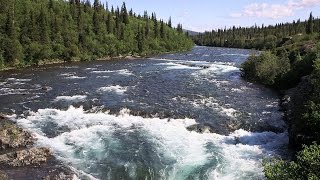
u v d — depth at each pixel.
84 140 31.83
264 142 32.69
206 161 27.73
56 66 92.06
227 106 44.72
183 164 27.20
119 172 25.97
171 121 37.88
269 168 17.75
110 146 30.50
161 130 34.94
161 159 28.05
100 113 40.53
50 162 27.30
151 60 111.88
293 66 57.78
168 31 181.38
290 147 30.95
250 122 38.12
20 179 24.41
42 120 37.62
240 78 68.19
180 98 48.56
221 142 32.28
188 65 92.31
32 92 52.25
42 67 89.38
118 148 30.09
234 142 32.53
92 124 36.41
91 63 101.88
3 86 57.69
